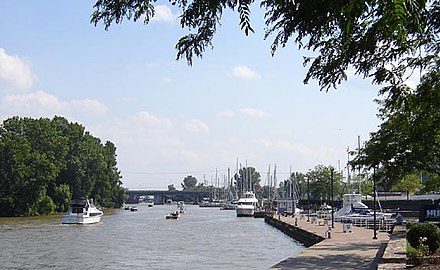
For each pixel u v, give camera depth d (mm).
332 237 46156
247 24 6406
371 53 10352
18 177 106562
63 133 129625
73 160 127188
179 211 141750
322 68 10984
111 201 160875
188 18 8008
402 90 11234
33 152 112438
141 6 8172
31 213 109000
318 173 132375
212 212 164875
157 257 45562
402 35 4879
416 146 31641
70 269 39000
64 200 120000
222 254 47656
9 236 66500
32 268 39688
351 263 28297
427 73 13016
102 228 82750
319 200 130875
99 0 8172
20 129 116938
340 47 10320
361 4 5117
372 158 33469
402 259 23922
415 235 26281
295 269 26250
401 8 4703
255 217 127000
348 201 84938
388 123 32562
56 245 56125
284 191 166750
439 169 33281
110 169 152625
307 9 6707
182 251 50438
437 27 9664
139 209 187375
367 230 56250
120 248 53250
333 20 7285
